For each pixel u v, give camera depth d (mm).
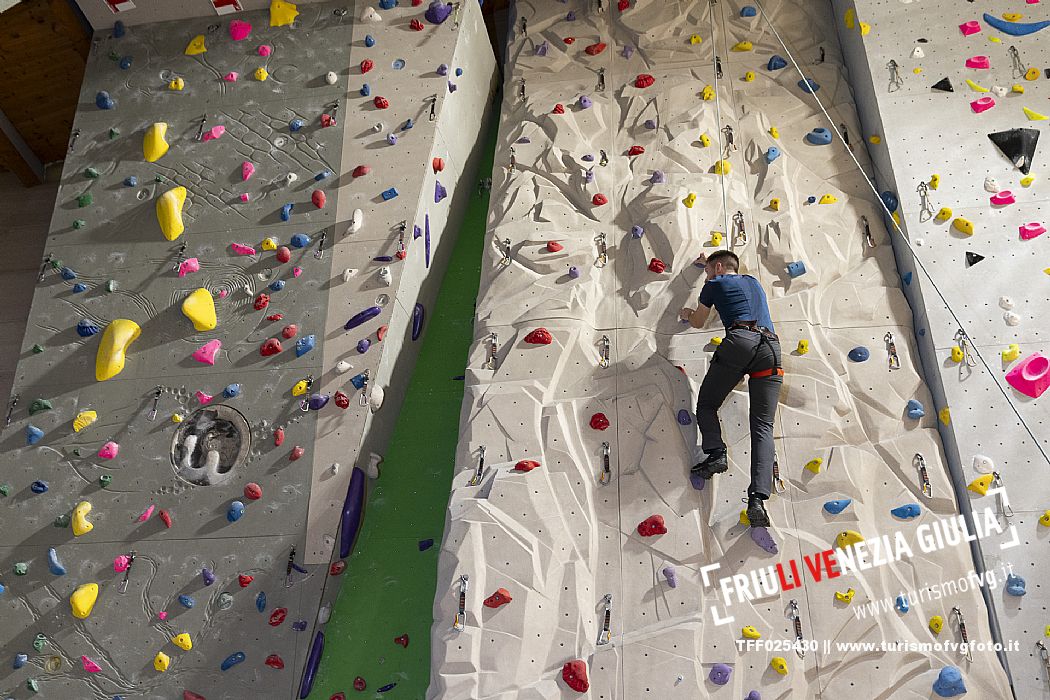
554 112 4875
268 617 3717
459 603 3525
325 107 4766
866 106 4613
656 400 3889
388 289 4254
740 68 4914
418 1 4988
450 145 4824
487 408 3967
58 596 3883
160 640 3750
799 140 4629
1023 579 3355
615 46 5145
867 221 4316
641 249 4320
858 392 3852
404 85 4766
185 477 4027
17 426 4250
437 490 4141
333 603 3879
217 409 4125
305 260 4379
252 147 4727
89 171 4785
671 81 4914
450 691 3385
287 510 3889
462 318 4652
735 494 3668
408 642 3789
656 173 4512
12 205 6027
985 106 4316
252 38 5012
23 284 5578
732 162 4566
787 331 4000
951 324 3852
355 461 3938
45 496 4090
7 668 3801
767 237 4262
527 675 3412
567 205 4562
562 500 3729
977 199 4105
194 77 4969
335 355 4148
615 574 3592
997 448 3590
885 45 4594
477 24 5191
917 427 3762
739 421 3811
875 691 3264
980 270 3941
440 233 4742
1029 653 3244
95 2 5105
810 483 3650
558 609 3521
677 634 3426
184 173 4723
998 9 4590
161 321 4375
